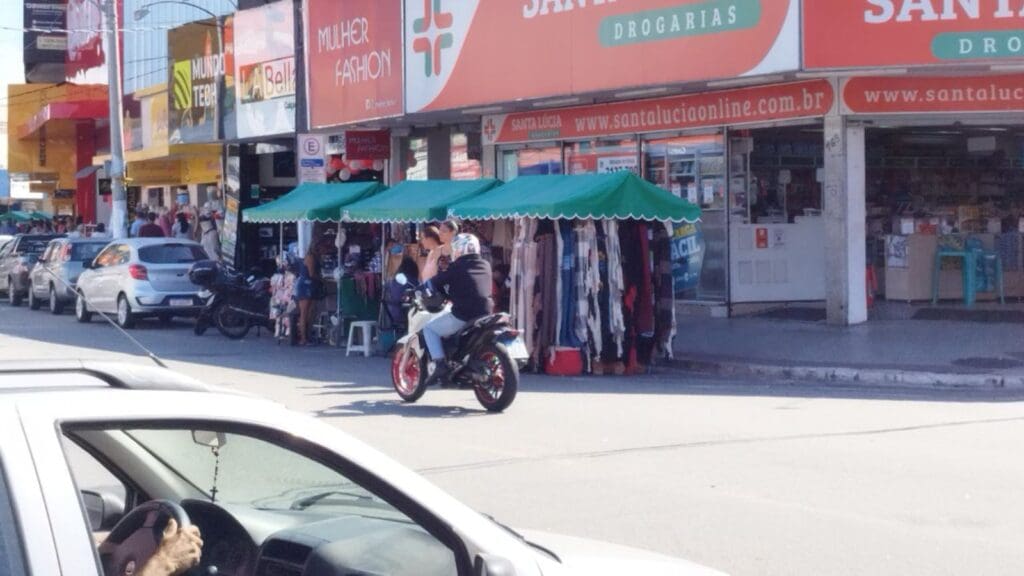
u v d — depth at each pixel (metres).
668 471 9.79
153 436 3.85
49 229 46.59
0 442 2.72
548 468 9.95
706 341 17.78
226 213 33.00
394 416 12.68
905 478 9.42
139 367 3.32
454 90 22.41
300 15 27.73
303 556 3.71
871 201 20.72
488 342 12.84
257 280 22.12
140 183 39.12
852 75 17.55
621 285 16.06
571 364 16.08
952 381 14.52
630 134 21.33
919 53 16.66
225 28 31.03
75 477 2.98
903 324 18.12
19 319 26.56
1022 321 18.12
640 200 15.62
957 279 19.73
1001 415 12.38
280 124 28.69
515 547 3.41
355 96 25.20
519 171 23.72
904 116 18.02
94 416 2.89
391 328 19.00
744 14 17.39
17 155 49.16
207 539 3.95
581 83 19.84
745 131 20.03
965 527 7.98
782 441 10.98
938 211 20.94
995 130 20.03
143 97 38.28
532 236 16.20
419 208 17.66
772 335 17.86
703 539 7.76
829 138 18.08
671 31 18.36
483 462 10.20
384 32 24.09
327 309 20.84
